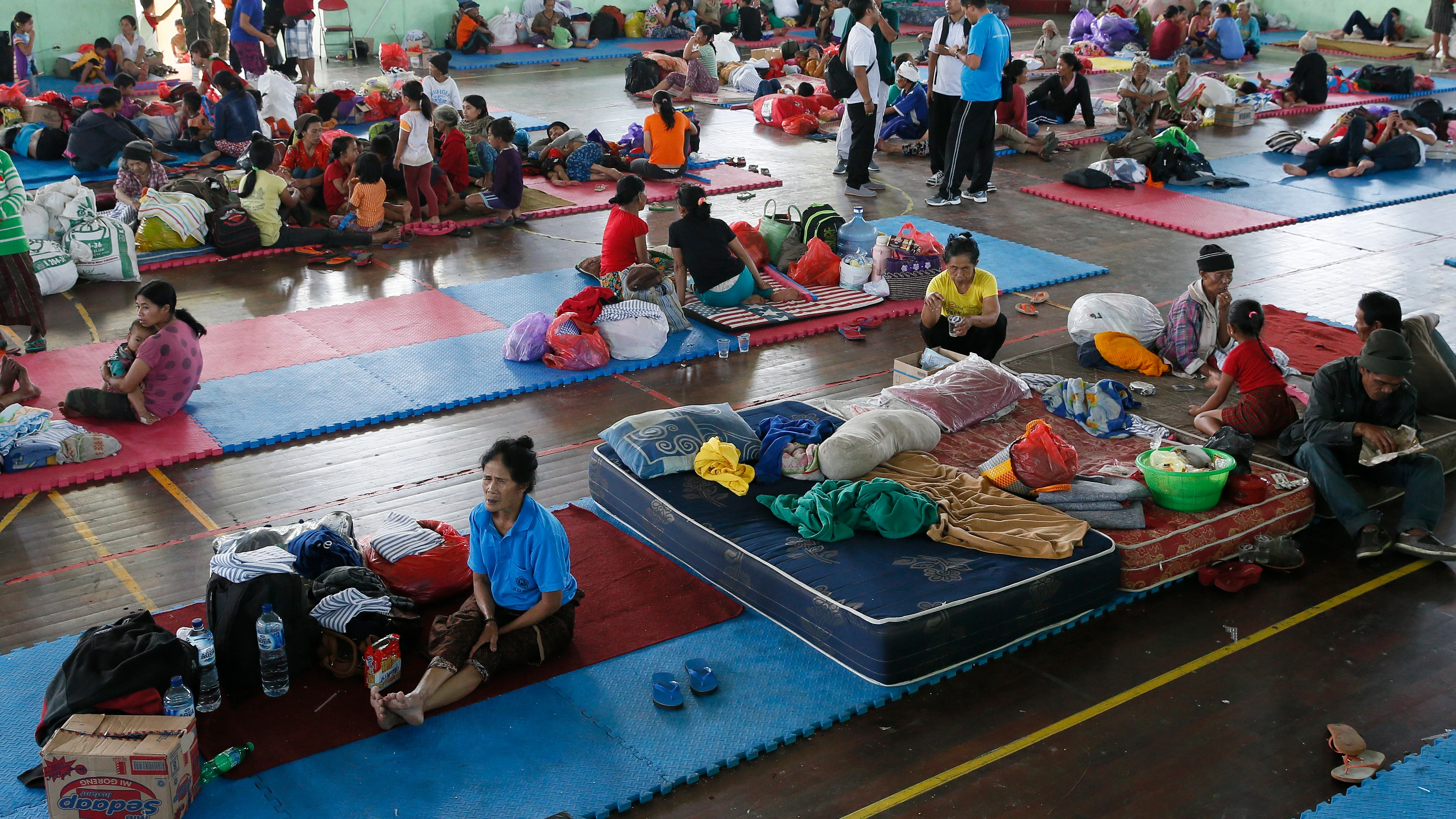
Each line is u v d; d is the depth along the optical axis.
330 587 4.76
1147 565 5.28
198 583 5.43
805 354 8.39
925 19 28.22
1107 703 4.64
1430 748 4.34
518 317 8.97
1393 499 6.16
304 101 15.91
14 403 7.12
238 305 9.21
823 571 5.01
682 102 18.50
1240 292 9.70
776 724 4.47
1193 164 13.48
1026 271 10.10
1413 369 6.55
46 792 3.88
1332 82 20.05
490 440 6.97
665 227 11.51
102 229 9.56
